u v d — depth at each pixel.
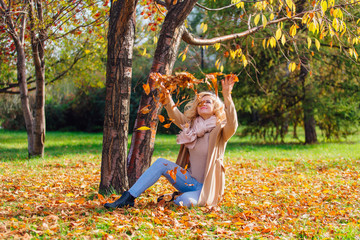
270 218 3.75
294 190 5.32
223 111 4.06
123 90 4.45
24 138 20.00
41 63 9.83
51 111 28.11
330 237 3.10
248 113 19.00
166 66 4.71
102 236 2.99
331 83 14.23
